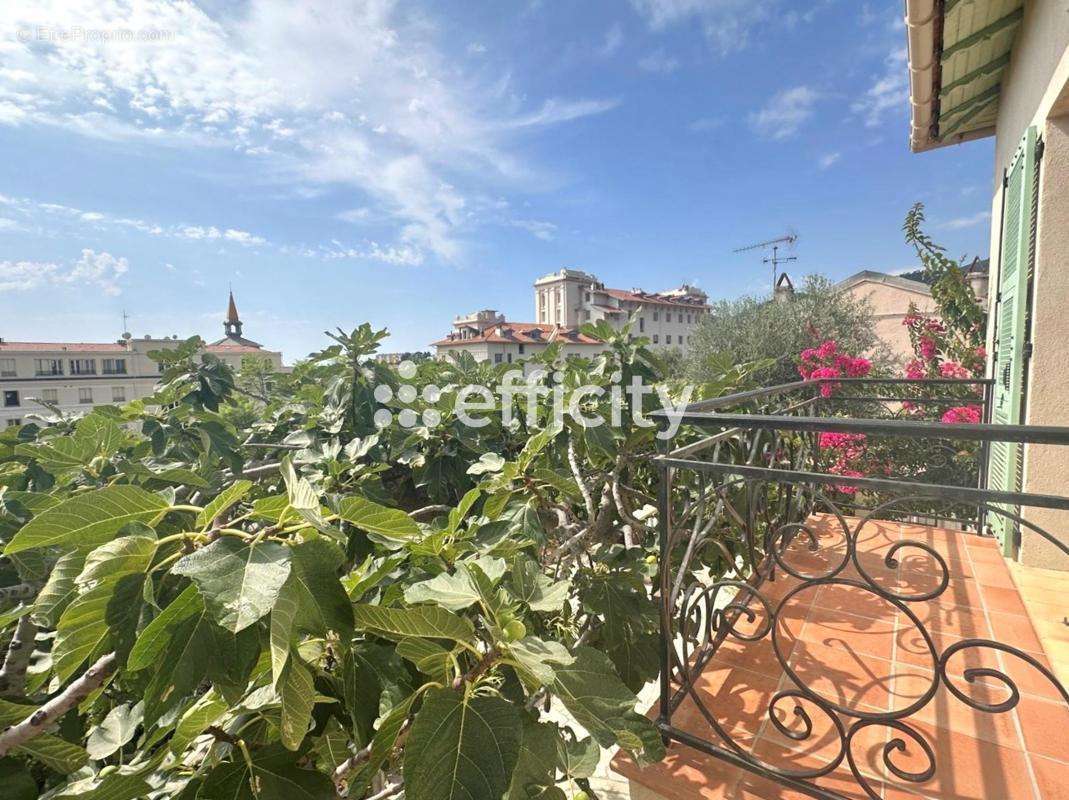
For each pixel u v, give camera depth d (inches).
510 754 30.7
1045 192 102.7
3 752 26.9
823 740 64.9
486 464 71.2
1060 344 102.8
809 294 546.9
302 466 99.0
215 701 30.9
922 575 108.5
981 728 65.7
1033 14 108.0
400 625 33.2
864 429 45.9
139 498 30.0
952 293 225.8
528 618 57.0
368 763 34.1
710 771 61.4
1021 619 89.8
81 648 27.4
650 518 107.0
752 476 53.5
